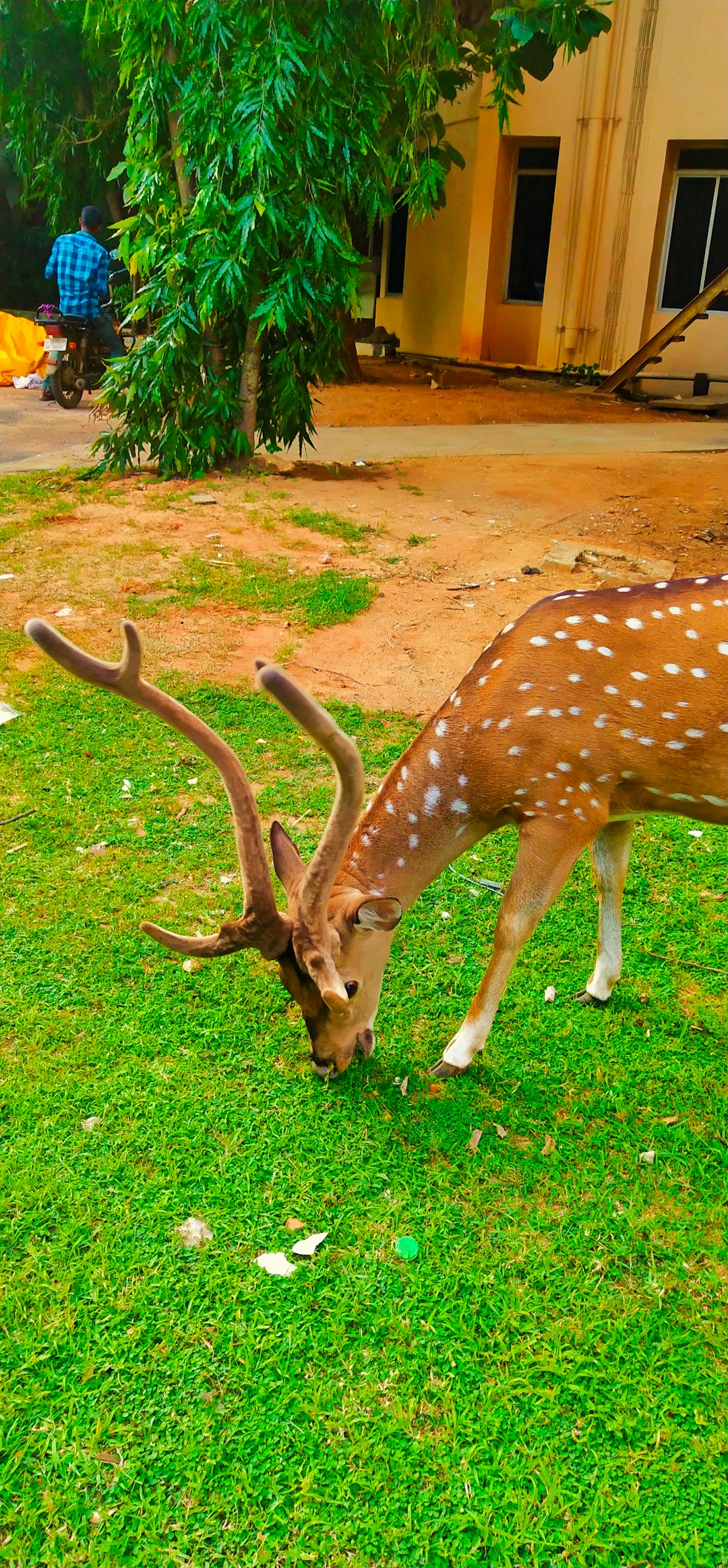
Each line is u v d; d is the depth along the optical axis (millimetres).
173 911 4133
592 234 16391
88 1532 2217
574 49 9781
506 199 17406
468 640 6441
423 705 5746
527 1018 3693
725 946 4090
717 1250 2861
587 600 3271
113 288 13367
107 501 8805
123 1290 2684
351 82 8305
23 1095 3234
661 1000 3809
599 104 15539
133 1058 3408
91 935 3982
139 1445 2363
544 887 3219
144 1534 2211
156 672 5961
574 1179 3062
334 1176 3029
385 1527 2230
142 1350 2549
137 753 5242
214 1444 2365
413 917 4207
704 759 3117
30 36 13094
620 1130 3238
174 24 7949
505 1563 2184
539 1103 3334
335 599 6836
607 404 15195
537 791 3162
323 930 2760
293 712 2346
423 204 9531
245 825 2736
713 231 15977
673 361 16562
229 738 5371
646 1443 2402
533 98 16062
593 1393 2496
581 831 3201
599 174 16016
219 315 8867
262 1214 2900
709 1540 2236
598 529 8352
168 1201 2920
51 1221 2848
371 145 8516
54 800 4824
